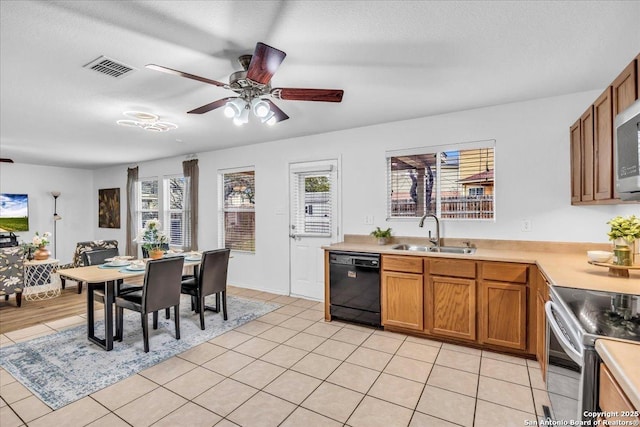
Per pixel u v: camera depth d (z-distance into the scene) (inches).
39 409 83.0
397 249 139.2
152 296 116.9
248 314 155.5
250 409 83.0
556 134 119.8
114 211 288.7
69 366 105.3
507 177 128.1
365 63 90.2
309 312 158.6
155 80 99.7
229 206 214.7
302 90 87.4
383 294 132.1
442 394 88.8
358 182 162.2
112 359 110.0
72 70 92.3
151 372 101.4
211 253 139.4
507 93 115.6
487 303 112.4
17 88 105.3
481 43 80.1
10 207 264.4
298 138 181.3
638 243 93.1
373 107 129.7
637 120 57.1
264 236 197.6
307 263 182.5
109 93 110.3
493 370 101.3
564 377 58.6
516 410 81.4
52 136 173.6
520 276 107.0
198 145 201.0
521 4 64.9
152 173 255.3
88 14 66.4
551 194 121.0
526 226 125.3
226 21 69.5
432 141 142.3
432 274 121.5
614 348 43.1
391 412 81.4
